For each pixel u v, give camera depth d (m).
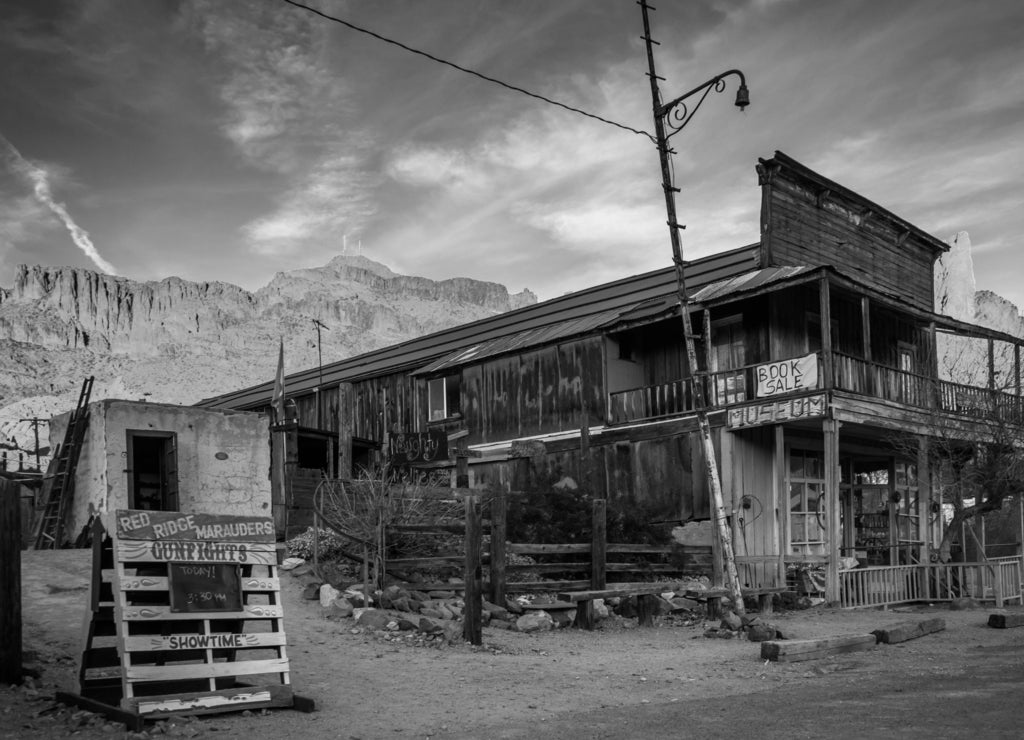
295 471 20.92
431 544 15.47
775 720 6.74
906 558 24.30
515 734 6.53
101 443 18.02
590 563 15.37
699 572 18.23
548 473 23.58
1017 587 21.05
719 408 20.05
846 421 18.62
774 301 20.61
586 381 23.22
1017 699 7.32
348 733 6.68
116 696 7.50
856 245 24.42
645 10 15.95
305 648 10.41
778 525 20.39
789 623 14.73
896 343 25.00
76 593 12.09
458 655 10.52
